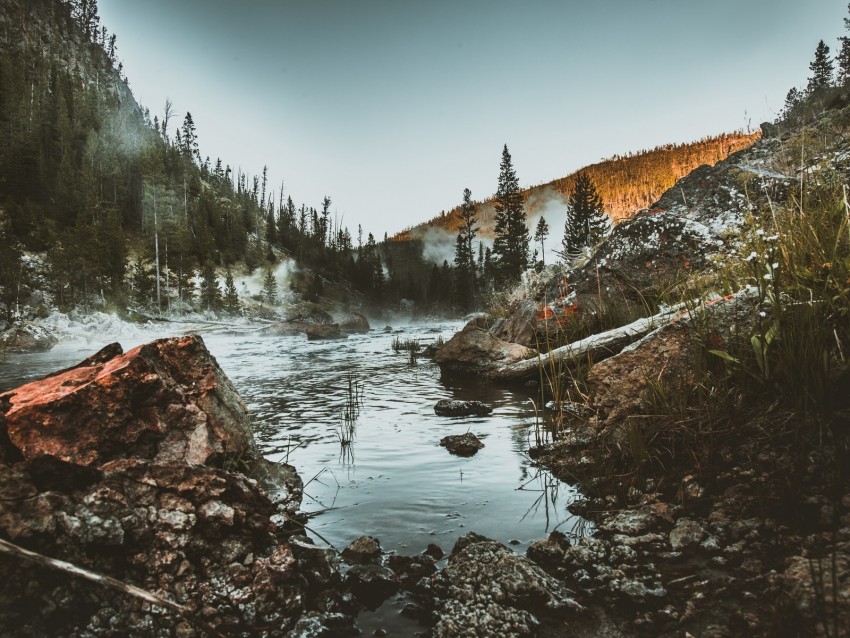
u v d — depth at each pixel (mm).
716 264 5367
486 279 76688
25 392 2963
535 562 2461
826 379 2836
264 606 2117
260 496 2961
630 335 5668
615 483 3303
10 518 2035
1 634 1812
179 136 125750
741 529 2465
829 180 4656
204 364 3744
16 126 76312
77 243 46875
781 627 1775
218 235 99000
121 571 2193
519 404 6430
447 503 3301
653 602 2061
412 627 2010
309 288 99250
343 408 6617
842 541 2168
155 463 2572
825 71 32438
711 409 3373
